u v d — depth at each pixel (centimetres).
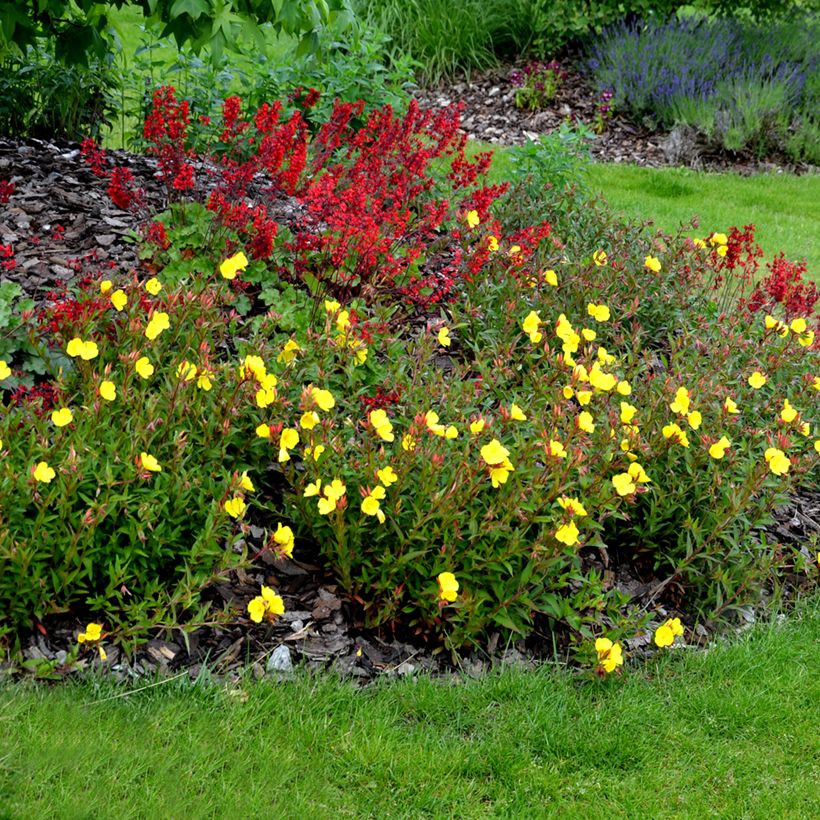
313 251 505
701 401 420
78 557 309
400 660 339
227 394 366
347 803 283
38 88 660
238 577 351
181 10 440
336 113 578
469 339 490
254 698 306
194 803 269
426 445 353
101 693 297
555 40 1223
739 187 949
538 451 361
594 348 482
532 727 317
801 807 305
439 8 1210
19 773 264
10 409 353
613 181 931
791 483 394
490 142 1053
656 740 324
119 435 341
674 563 389
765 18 1268
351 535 343
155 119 511
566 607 342
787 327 507
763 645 372
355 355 401
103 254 491
